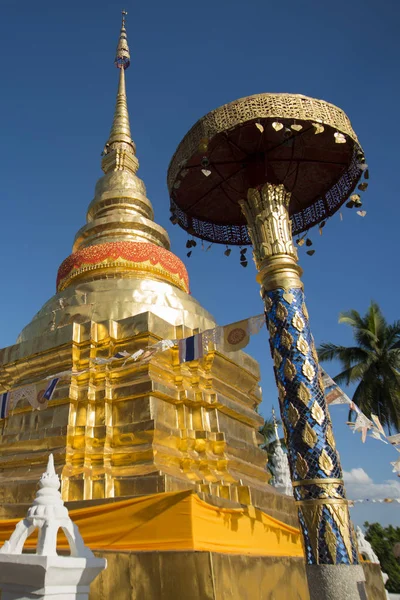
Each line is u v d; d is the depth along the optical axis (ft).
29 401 35.45
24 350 43.16
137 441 35.32
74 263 54.29
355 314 92.02
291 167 33.32
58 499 20.02
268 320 26.55
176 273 55.88
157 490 31.12
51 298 51.19
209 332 30.94
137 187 65.31
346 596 19.98
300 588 28.48
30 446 37.19
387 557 104.27
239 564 23.72
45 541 18.15
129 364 38.73
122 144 73.26
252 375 47.57
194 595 21.30
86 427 36.45
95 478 33.37
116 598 22.84
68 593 17.95
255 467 41.09
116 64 84.69
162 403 37.55
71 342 40.16
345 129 27.50
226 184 34.32
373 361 86.17
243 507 30.01
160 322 41.34
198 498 25.26
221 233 38.86
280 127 25.45
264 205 28.50
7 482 34.76
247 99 26.71
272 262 26.86
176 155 29.68
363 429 30.27
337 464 23.03
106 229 58.85
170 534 24.30
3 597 18.11
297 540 34.12
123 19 90.38
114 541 25.30
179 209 36.24
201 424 38.99
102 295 46.73
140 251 53.67
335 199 35.06
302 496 22.52
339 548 21.07
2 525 28.17
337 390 30.81
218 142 29.40
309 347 25.18
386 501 31.63
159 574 22.45
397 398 81.66
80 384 39.01
